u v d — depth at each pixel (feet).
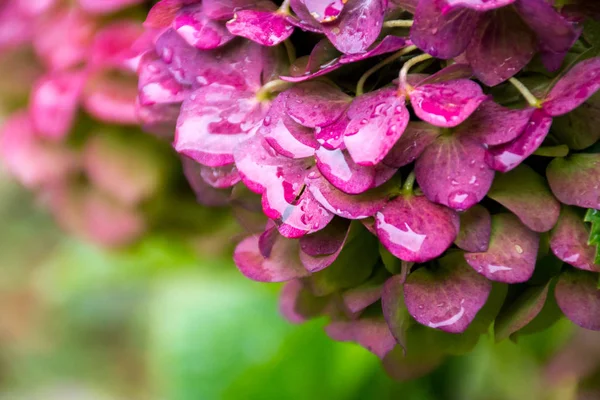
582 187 1.25
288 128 1.25
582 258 1.26
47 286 3.32
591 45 1.26
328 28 1.25
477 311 1.26
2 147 1.77
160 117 1.41
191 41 1.30
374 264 1.33
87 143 1.69
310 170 1.26
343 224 1.29
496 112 1.23
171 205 1.72
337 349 1.79
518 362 1.74
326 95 1.26
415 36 1.19
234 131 1.29
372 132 1.21
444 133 1.24
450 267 1.29
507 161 1.21
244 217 1.37
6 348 3.69
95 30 1.65
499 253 1.26
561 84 1.23
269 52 1.30
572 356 1.59
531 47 1.22
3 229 3.84
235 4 1.29
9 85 1.77
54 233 3.82
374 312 1.35
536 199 1.26
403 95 1.22
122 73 1.62
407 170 1.27
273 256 1.33
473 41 1.22
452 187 1.22
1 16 1.77
